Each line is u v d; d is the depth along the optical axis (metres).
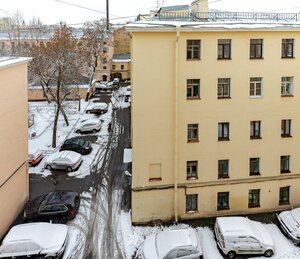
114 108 65.94
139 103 27.02
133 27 25.50
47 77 49.66
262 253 24.69
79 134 50.84
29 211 28.78
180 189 28.52
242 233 24.67
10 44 83.62
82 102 69.94
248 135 28.75
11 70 27.80
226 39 27.28
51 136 49.84
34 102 70.44
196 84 27.56
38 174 37.88
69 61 50.41
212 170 28.73
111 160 41.31
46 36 88.12
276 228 27.86
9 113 27.59
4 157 26.73
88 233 27.45
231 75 27.70
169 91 27.08
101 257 24.86
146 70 26.62
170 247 23.42
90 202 31.95
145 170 27.92
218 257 24.69
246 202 29.62
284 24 27.89
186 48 26.78
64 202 29.27
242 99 28.16
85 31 86.50
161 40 26.36
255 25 27.42
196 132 28.20
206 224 28.45
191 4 31.66
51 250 24.14
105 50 95.88
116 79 93.62
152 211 28.56
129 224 28.56
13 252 23.92
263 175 29.48
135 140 27.50
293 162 29.75
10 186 28.11
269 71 28.14
